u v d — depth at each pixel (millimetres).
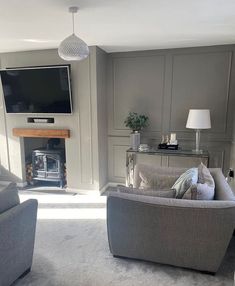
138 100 3986
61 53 2158
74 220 3008
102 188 4027
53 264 2176
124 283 1937
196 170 2328
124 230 2074
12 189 1979
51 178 4223
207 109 3617
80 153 3875
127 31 2834
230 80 3576
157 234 1979
